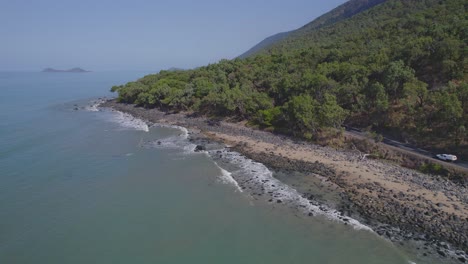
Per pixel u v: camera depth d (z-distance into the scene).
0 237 29.14
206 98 83.69
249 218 32.56
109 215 33.47
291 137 60.69
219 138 64.44
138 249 27.91
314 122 56.34
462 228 27.91
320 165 45.34
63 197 37.38
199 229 30.95
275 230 30.23
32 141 60.69
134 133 70.62
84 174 44.72
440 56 60.75
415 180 38.31
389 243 27.08
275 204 35.09
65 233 30.09
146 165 48.78
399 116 54.78
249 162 49.09
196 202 36.41
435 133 47.66
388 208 32.19
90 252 27.33
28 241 28.70
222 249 27.81
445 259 24.64
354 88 61.72
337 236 28.69
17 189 39.09
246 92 81.06
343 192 36.91
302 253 26.72
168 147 58.81
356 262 25.22
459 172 37.69
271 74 89.38
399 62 60.44
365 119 60.41
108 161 50.50
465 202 32.41
